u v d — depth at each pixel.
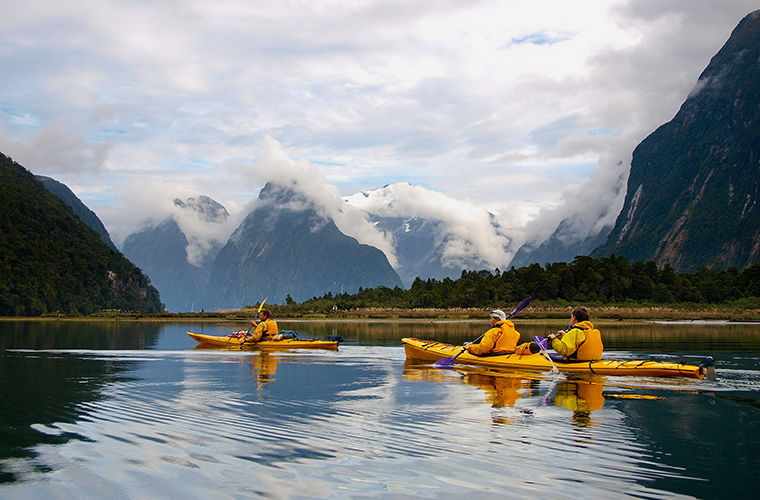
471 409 9.96
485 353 16.12
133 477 6.43
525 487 6.11
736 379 13.47
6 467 6.75
